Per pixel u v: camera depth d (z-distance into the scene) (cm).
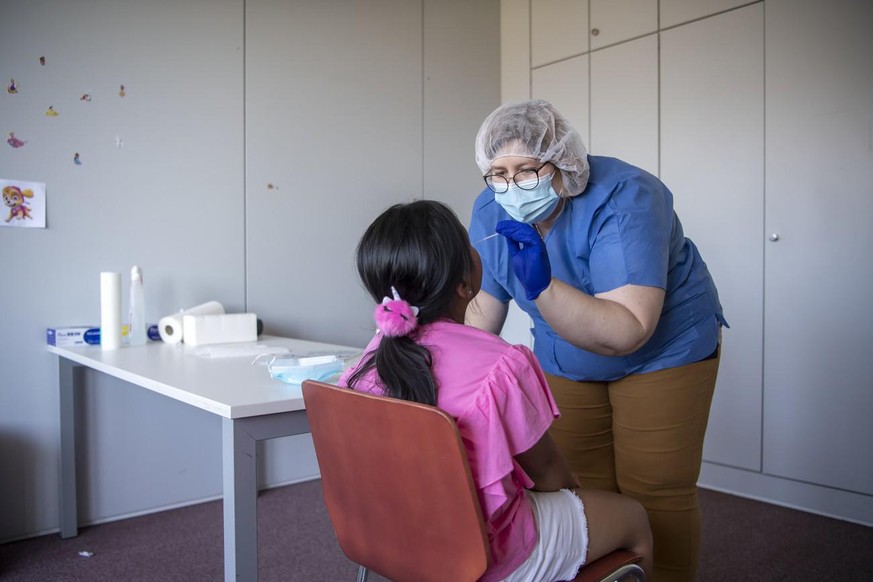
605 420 165
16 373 233
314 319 298
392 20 319
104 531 246
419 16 328
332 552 228
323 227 300
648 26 294
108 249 248
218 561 221
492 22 356
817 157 248
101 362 183
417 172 329
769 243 263
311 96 295
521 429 98
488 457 95
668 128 289
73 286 242
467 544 92
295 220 292
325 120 299
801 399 259
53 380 240
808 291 254
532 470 112
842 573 209
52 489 242
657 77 292
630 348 126
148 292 257
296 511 266
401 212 108
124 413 257
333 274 304
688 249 157
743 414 275
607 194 136
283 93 288
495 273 160
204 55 268
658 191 141
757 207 265
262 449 292
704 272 159
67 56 239
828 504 254
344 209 306
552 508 109
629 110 302
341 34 303
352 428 102
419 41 328
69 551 228
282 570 214
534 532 103
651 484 151
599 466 169
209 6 268
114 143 249
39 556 224
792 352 260
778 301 262
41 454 239
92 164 245
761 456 271
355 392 99
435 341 103
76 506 242
